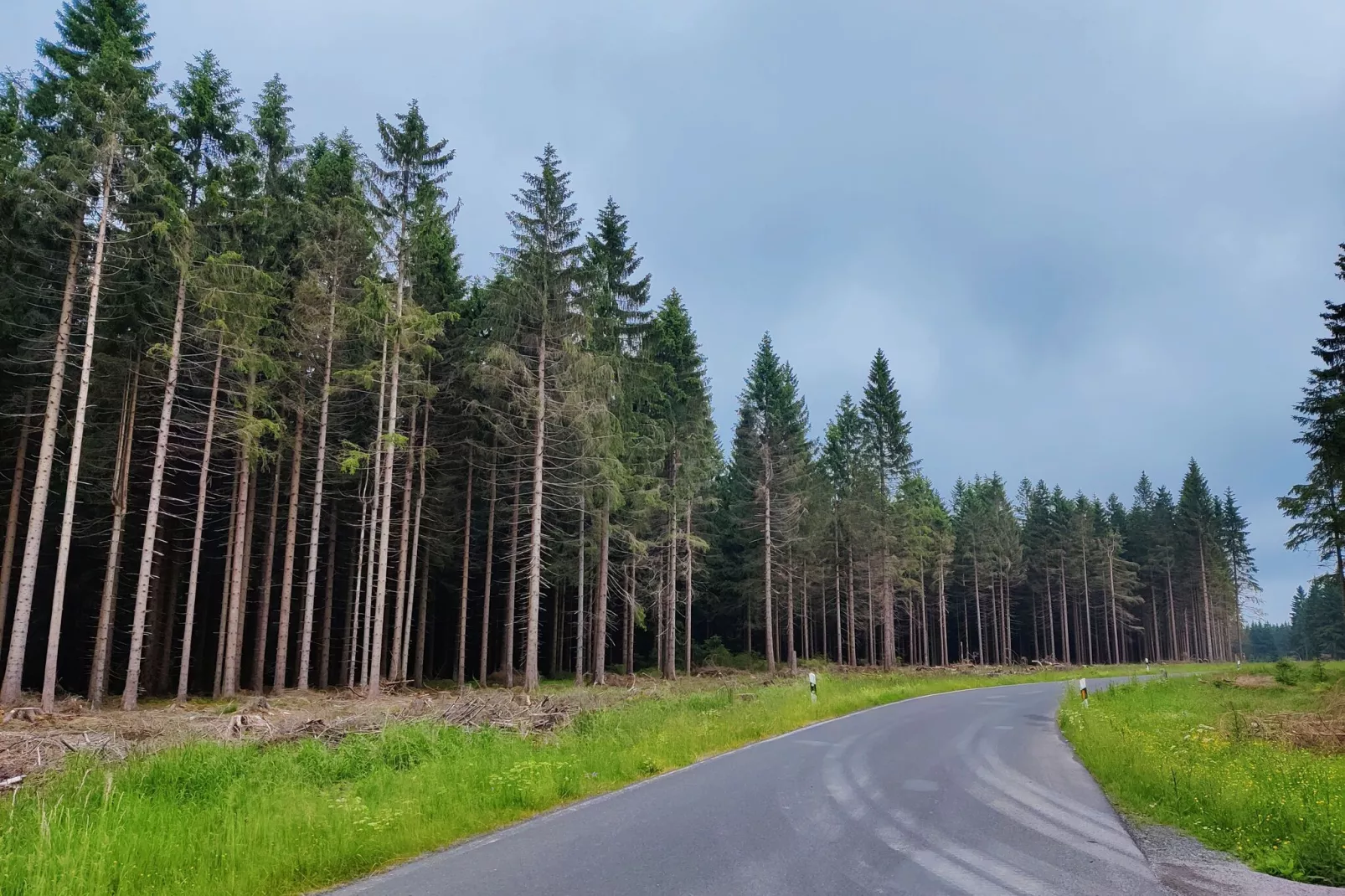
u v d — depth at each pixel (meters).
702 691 28.16
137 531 28.72
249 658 36.16
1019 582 79.25
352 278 25.73
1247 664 65.50
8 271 21.20
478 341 30.25
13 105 22.61
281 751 11.81
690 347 37.41
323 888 6.34
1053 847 7.59
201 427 24.22
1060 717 20.44
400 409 28.23
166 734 14.23
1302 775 10.72
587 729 15.45
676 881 6.42
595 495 29.17
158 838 6.95
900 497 52.44
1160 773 10.58
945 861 7.05
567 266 26.89
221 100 25.48
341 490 32.38
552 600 42.84
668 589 38.56
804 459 45.31
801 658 55.50
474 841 7.88
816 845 7.62
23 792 8.99
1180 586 86.19
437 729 13.81
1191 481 82.81
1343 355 28.31
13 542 22.91
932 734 17.61
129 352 23.30
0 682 26.75
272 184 27.12
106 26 22.80
